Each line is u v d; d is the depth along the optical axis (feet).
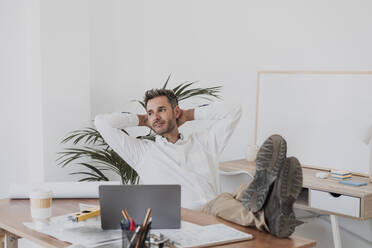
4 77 11.69
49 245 5.09
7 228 5.79
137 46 14.64
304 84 12.20
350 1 11.41
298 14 12.43
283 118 12.67
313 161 12.09
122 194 5.57
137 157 8.57
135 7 14.47
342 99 11.44
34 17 11.53
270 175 5.48
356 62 11.34
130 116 8.71
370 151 10.93
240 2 13.55
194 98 14.39
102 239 5.21
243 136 13.82
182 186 8.29
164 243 5.03
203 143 8.81
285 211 5.43
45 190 6.08
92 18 13.37
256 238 5.42
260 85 13.12
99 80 13.69
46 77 11.59
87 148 12.66
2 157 11.84
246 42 13.50
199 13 14.21
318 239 12.03
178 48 14.57
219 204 6.44
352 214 9.61
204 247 5.04
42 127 11.58
